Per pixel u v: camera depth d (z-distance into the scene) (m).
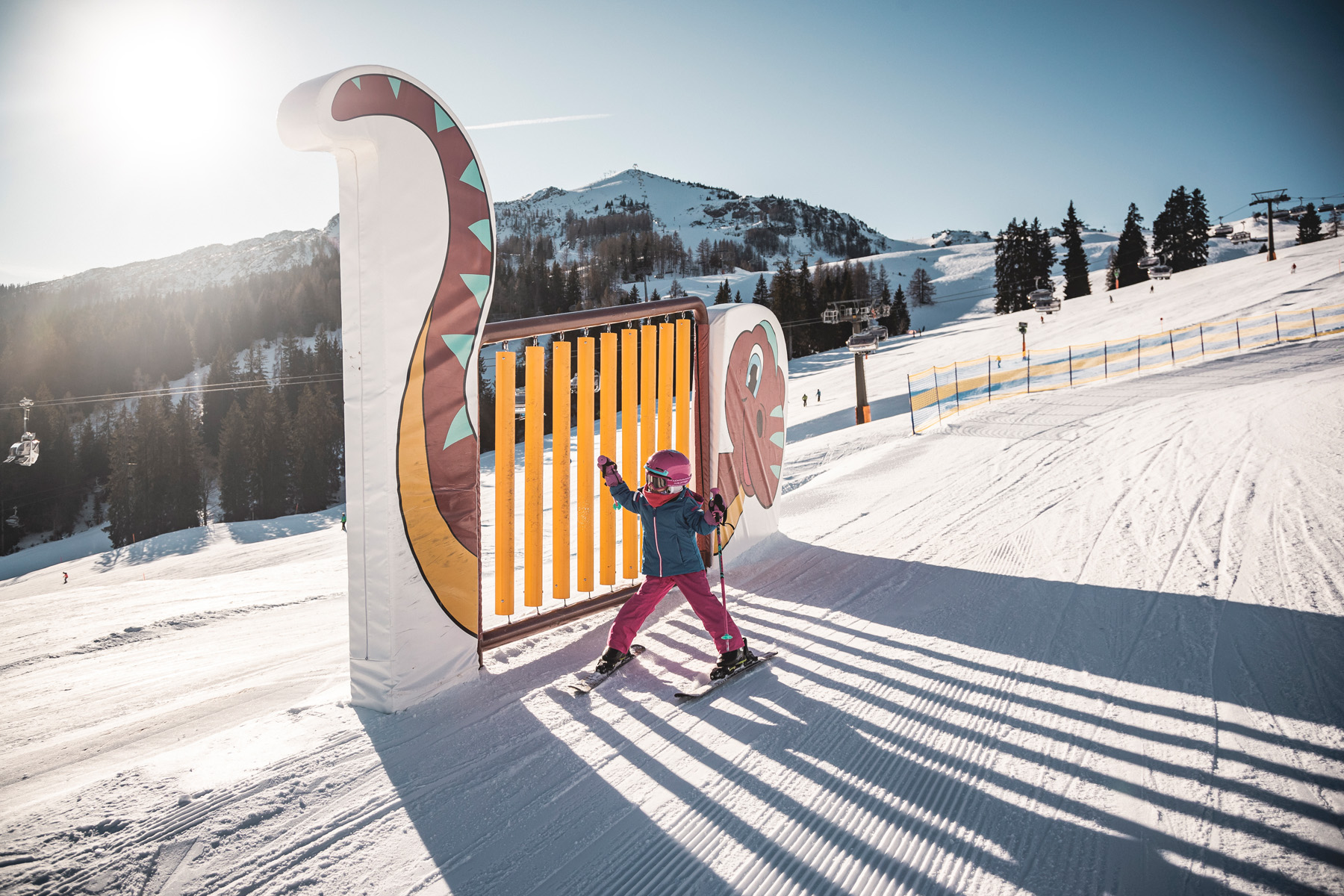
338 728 3.12
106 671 5.21
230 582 12.47
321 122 2.91
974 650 3.82
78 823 2.35
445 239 3.50
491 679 3.67
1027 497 7.90
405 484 3.33
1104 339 38.16
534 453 4.27
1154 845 2.14
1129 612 4.23
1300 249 55.16
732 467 6.26
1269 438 9.71
